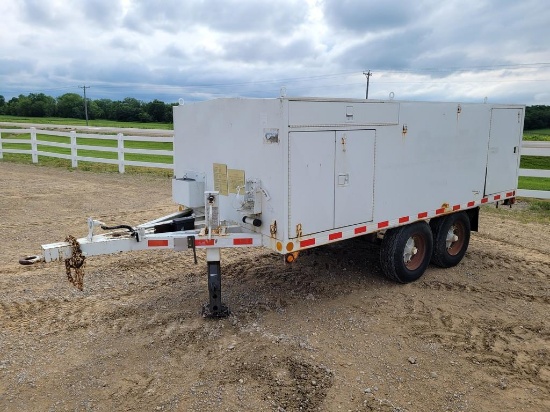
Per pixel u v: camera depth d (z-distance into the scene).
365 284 6.37
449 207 6.68
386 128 5.60
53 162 20.02
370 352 4.65
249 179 5.09
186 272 6.77
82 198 12.37
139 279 6.50
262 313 5.45
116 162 17.42
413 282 6.49
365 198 5.53
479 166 7.07
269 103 4.73
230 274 6.68
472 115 6.76
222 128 5.43
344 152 5.20
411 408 3.83
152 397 3.93
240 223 5.37
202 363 4.41
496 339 4.98
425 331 5.11
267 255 7.49
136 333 4.98
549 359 4.62
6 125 54.75
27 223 9.63
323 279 6.51
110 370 4.32
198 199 5.90
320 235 5.14
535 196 11.73
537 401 3.97
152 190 13.70
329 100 4.95
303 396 3.93
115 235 5.20
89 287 6.20
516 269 7.12
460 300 5.95
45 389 4.04
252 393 3.96
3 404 3.84
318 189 5.03
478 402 3.93
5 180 15.23
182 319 5.27
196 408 3.78
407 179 5.99
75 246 4.74
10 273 6.68
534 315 5.58
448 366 4.44
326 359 4.49
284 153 4.67
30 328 5.08
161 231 5.58
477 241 8.58
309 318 5.34
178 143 6.39
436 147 6.30
